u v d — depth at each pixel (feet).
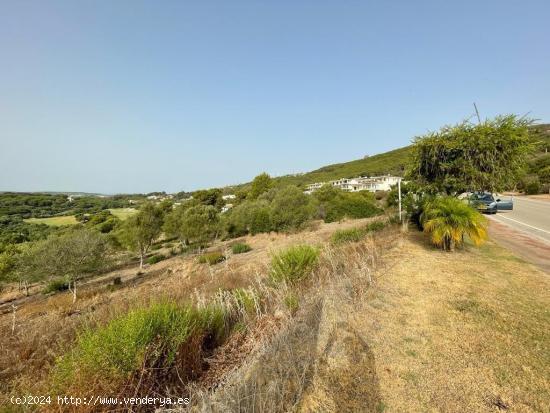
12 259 66.23
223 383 8.05
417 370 9.11
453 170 33.58
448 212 25.26
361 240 30.32
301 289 16.34
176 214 99.55
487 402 7.76
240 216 98.12
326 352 9.86
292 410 7.39
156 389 8.18
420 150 35.63
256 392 7.18
